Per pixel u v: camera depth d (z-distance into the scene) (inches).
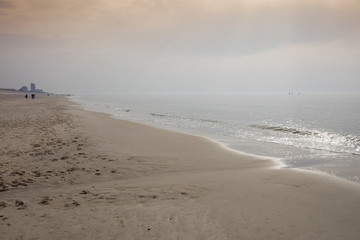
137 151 494.9
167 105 2800.2
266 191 288.2
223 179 333.1
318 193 283.3
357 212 233.5
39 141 546.6
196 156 475.5
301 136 758.5
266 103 3312.0
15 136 591.5
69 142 548.4
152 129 822.5
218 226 205.8
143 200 258.7
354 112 1731.1
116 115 1437.0
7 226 202.2
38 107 1763.0
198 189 292.7
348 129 918.4
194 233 194.7
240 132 842.8
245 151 540.7
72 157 429.4
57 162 398.0
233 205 247.8
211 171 378.6
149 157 451.8
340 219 219.1
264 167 407.8
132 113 1622.8
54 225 204.7
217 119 1298.0
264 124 1091.9
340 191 290.2
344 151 548.7
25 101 2667.3
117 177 339.3
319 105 2758.4
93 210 233.6
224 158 466.0
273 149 565.6
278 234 194.1
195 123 1098.7
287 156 496.1
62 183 311.3
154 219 216.7
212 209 238.1
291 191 288.8
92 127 808.3
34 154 439.2
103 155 450.3
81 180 323.6
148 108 2240.4
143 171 370.3
